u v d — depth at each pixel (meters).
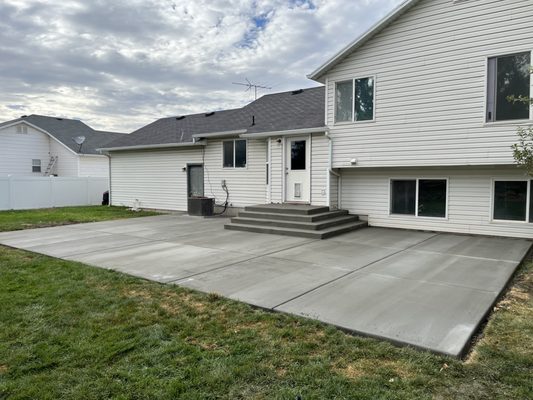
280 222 10.30
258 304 4.59
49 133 25.08
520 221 9.09
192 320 4.12
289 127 12.12
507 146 8.49
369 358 3.27
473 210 9.66
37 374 3.06
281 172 12.35
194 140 14.83
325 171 11.39
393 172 10.80
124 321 4.11
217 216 14.36
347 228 10.20
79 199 20.44
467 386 2.83
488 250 7.80
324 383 2.89
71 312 4.37
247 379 2.96
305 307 4.48
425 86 9.52
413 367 3.10
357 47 10.50
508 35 8.40
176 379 2.96
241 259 7.10
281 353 3.36
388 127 10.13
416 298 4.79
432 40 9.37
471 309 4.37
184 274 6.04
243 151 13.98
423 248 8.05
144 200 17.55
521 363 3.15
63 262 6.87
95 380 2.96
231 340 3.63
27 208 18.27
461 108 9.05
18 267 6.51
